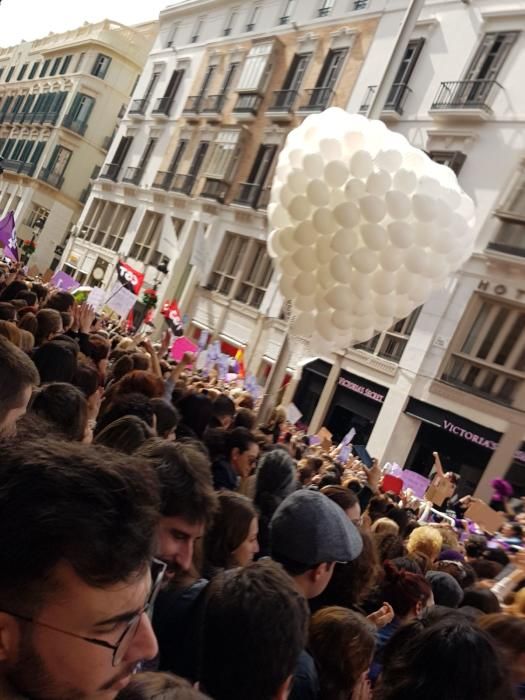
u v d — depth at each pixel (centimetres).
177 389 553
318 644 224
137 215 3122
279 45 2480
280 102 2397
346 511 367
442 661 187
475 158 1675
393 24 2041
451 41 1805
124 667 110
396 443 1684
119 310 1098
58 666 99
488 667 187
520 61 1652
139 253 3002
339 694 218
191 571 228
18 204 4403
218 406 523
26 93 4997
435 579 369
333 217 480
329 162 484
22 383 218
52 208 4259
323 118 513
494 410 1539
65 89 4375
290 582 180
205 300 2511
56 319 535
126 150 3419
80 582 96
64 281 1391
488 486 1496
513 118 1628
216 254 2531
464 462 1605
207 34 3009
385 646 243
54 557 95
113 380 536
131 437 275
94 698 104
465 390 1591
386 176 465
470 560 568
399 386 1702
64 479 101
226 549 263
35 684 99
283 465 381
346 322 502
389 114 1867
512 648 248
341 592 290
